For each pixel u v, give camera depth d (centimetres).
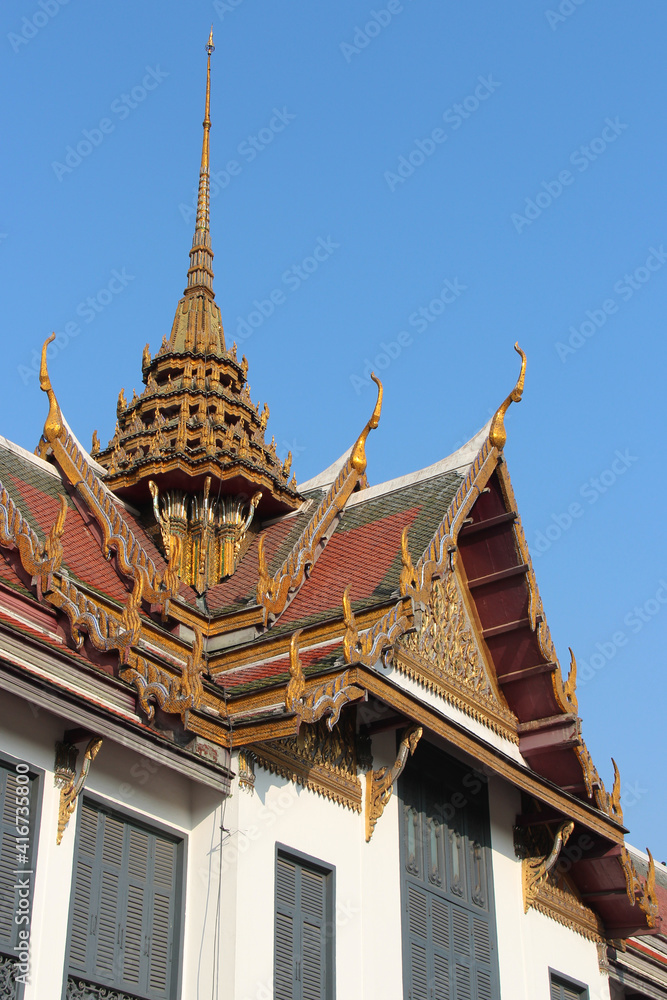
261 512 2702
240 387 2867
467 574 2553
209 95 3288
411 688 2264
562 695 2527
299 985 1881
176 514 2562
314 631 2139
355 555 2378
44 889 1631
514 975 2372
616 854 2630
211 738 1872
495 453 2481
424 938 2173
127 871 1788
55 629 1905
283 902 1914
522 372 2512
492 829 2467
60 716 1655
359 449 2588
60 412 2370
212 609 2369
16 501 2180
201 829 1883
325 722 2091
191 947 1803
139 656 1858
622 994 2864
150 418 2752
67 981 1625
